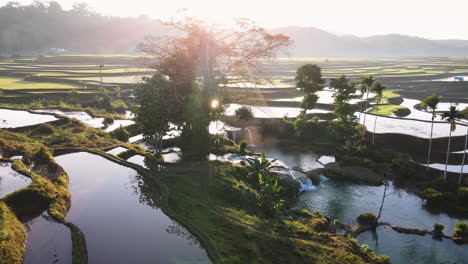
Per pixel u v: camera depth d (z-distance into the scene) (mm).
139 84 46531
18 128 52094
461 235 35812
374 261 28844
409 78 171125
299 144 72062
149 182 36062
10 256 20344
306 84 84125
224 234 26516
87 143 48906
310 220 35812
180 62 47719
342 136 65562
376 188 49500
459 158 56750
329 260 25672
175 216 28250
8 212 24906
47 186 29938
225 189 36938
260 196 37500
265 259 24094
